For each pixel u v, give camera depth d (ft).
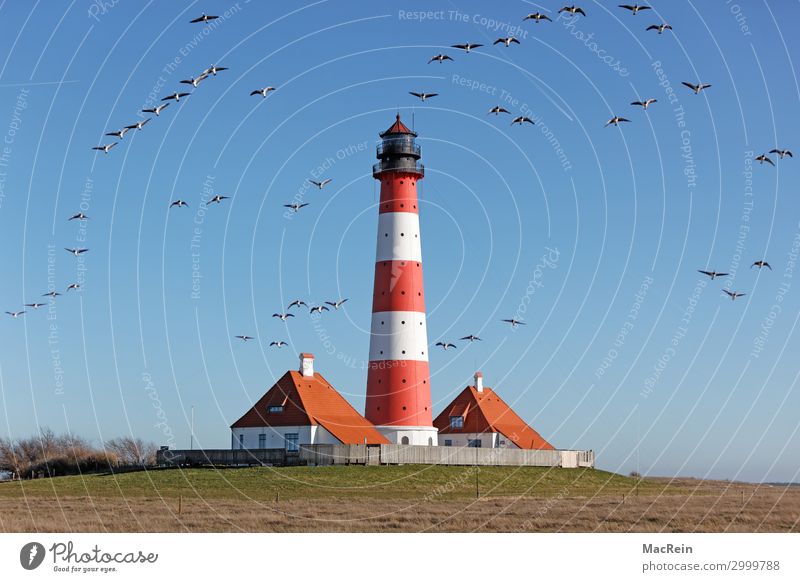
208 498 298.35
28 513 248.32
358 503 284.82
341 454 376.68
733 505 290.76
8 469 413.39
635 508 278.87
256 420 401.90
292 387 404.77
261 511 258.98
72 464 400.26
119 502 283.38
